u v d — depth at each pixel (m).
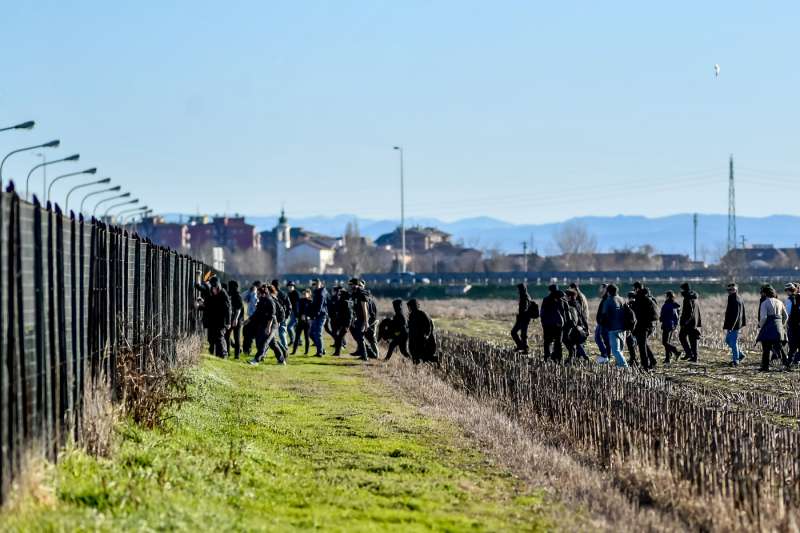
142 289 71.00
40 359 39.88
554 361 101.44
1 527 31.53
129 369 56.88
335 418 69.12
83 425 46.34
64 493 36.84
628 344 106.94
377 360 118.88
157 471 42.25
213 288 113.75
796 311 106.31
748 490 43.84
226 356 115.25
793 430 60.16
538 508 43.41
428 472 50.88
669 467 50.16
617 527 40.03
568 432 62.22
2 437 34.12
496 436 60.31
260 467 49.59
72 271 46.50
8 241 35.91
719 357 122.06
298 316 127.06
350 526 39.38
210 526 35.94
